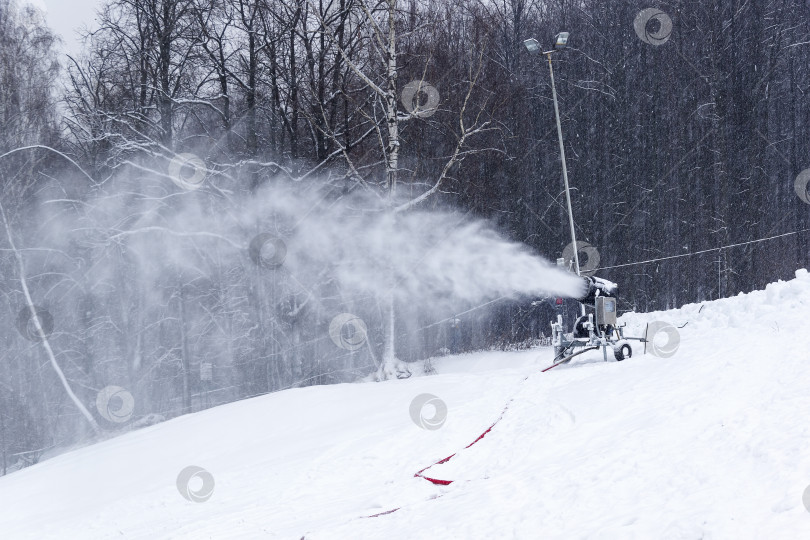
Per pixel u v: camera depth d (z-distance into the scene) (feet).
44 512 40.06
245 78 96.27
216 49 94.53
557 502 20.44
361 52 88.99
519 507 20.92
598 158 128.67
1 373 104.73
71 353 106.22
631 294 122.11
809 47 130.41
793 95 132.98
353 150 94.53
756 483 17.78
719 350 35.78
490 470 26.99
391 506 25.32
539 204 122.01
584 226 122.93
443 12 104.88
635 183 126.00
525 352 91.15
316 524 24.80
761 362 30.48
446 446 32.27
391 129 77.05
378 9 82.12
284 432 45.57
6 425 105.91
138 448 49.98
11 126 99.25
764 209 125.29
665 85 126.62
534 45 70.33
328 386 56.95
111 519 33.53
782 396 24.61
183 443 48.32
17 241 99.09
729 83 122.52
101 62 95.14
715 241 119.85
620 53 129.70
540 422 31.12
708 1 122.42
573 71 130.82
